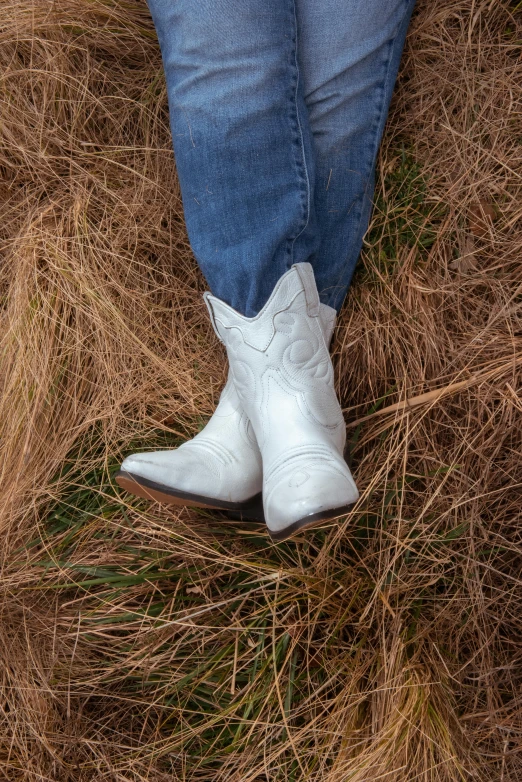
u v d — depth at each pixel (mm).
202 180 834
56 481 1083
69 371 1114
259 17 797
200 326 1155
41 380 1098
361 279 1062
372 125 962
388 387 1031
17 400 1100
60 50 1193
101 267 1148
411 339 1022
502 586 931
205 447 905
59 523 1070
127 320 1136
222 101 807
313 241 868
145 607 1000
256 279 800
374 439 1020
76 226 1152
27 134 1203
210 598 987
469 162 1040
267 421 820
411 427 987
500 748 878
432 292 1024
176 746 926
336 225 969
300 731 884
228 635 964
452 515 954
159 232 1173
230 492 898
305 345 823
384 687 865
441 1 1089
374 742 844
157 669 967
